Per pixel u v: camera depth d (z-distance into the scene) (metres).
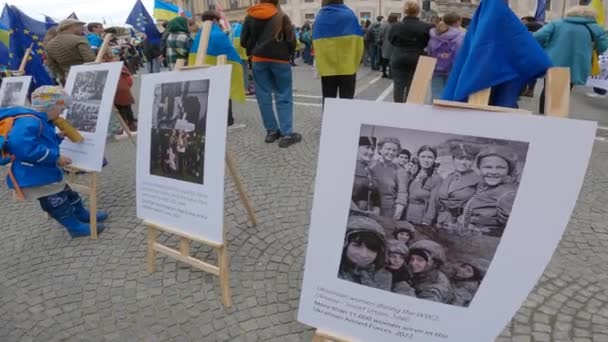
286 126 4.98
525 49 1.40
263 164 4.50
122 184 4.27
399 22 5.45
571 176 1.20
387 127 1.41
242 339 2.15
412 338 1.49
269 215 3.40
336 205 1.53
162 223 2.54
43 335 2.27
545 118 1.21
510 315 1.34
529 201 1.26
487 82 1.42
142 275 2.72
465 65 1.45
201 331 2.22
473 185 1.33
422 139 1.37
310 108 7.00
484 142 1.29
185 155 2.33
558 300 2.30
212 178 2.23
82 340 2.21
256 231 3.17
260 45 4.61
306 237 3.06
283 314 2.31
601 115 6.21
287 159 4.60
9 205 3.99
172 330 2.24
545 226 1.26
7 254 3.11
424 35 5.34
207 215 2.30
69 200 3.26
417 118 1.37
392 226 1.46
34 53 5.92
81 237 3.26
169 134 2.40
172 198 2.45
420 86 1.40
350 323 1.58
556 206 1.23
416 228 1.43
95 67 3.31
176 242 3.10
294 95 8.38
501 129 1.27
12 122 2.77
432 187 1.38
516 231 1.30
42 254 3.06
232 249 2.95
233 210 3.51
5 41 6.50
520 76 1.47
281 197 3.70
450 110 1.32
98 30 8.70
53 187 3.01
